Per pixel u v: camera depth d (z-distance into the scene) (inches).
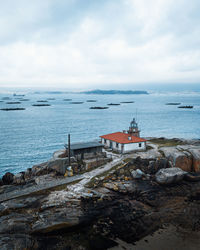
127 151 2082.9
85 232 994.1
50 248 878.4
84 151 1894.7
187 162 1785.2
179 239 957.8
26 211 1096.2
